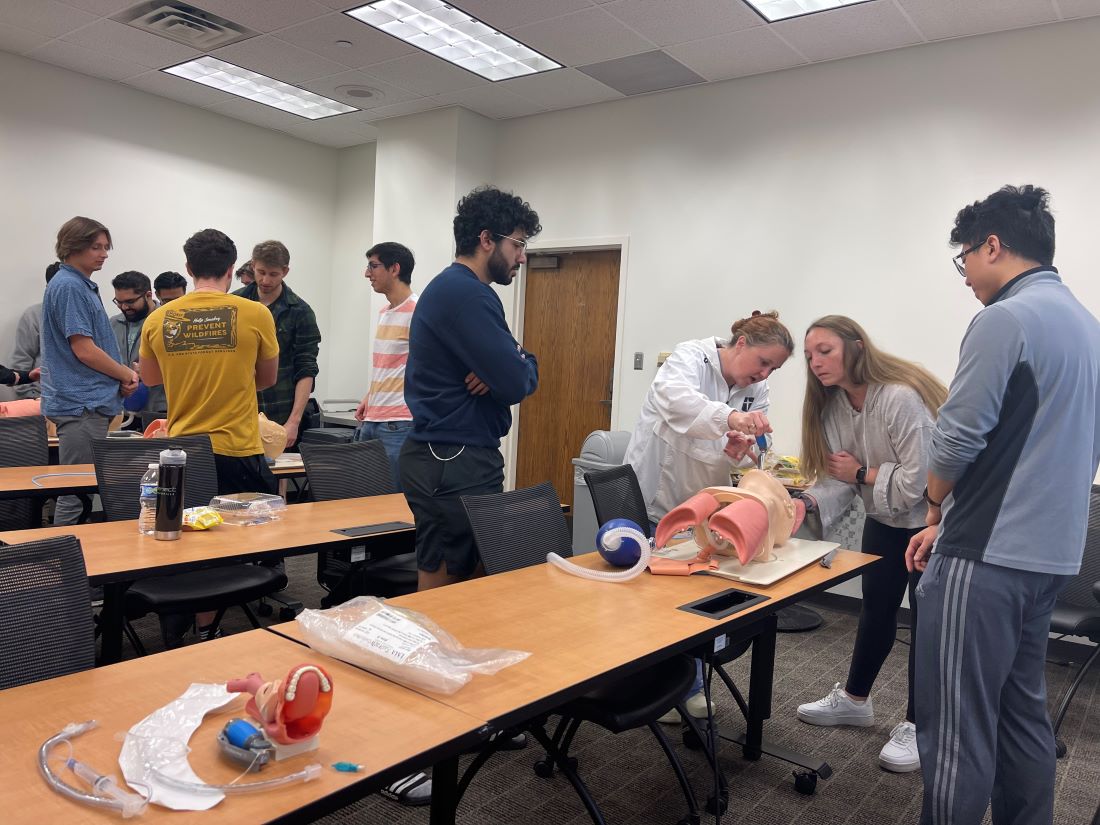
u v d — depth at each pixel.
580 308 5.86
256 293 4.08
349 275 7.23
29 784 0.91
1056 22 3.91
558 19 4.25
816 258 4.66
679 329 5.21
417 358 2.23
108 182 5.85
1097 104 3.80
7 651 1.29
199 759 0.99
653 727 2.01
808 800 2.28
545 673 1.33
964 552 1.65
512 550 2.20
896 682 3.26
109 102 5.80
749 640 2.39
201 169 6.37
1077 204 3.86
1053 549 1.59
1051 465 1.59
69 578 1.38
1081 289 3.86
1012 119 4.03
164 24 4.73
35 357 5.32
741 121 4.94
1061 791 2.43
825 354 2.37
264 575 2.63
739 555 1.96
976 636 1.64
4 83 5.29
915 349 4.34
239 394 2.88
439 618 1.59
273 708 1.00
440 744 1.06
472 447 2.23
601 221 5.57
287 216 6.99
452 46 4.86
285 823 0.89
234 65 5.36
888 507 2.39
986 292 1.80
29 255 5.49
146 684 1.20
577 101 5.55
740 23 4.18
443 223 5.95
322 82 5.50
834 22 4.09
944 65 4.22
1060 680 3.46
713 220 5.06
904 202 4.36
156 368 2.96
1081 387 1.61
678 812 2.18
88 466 3.11
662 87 5.18
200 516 2.29
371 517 2.65
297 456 3.81
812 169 4.67
